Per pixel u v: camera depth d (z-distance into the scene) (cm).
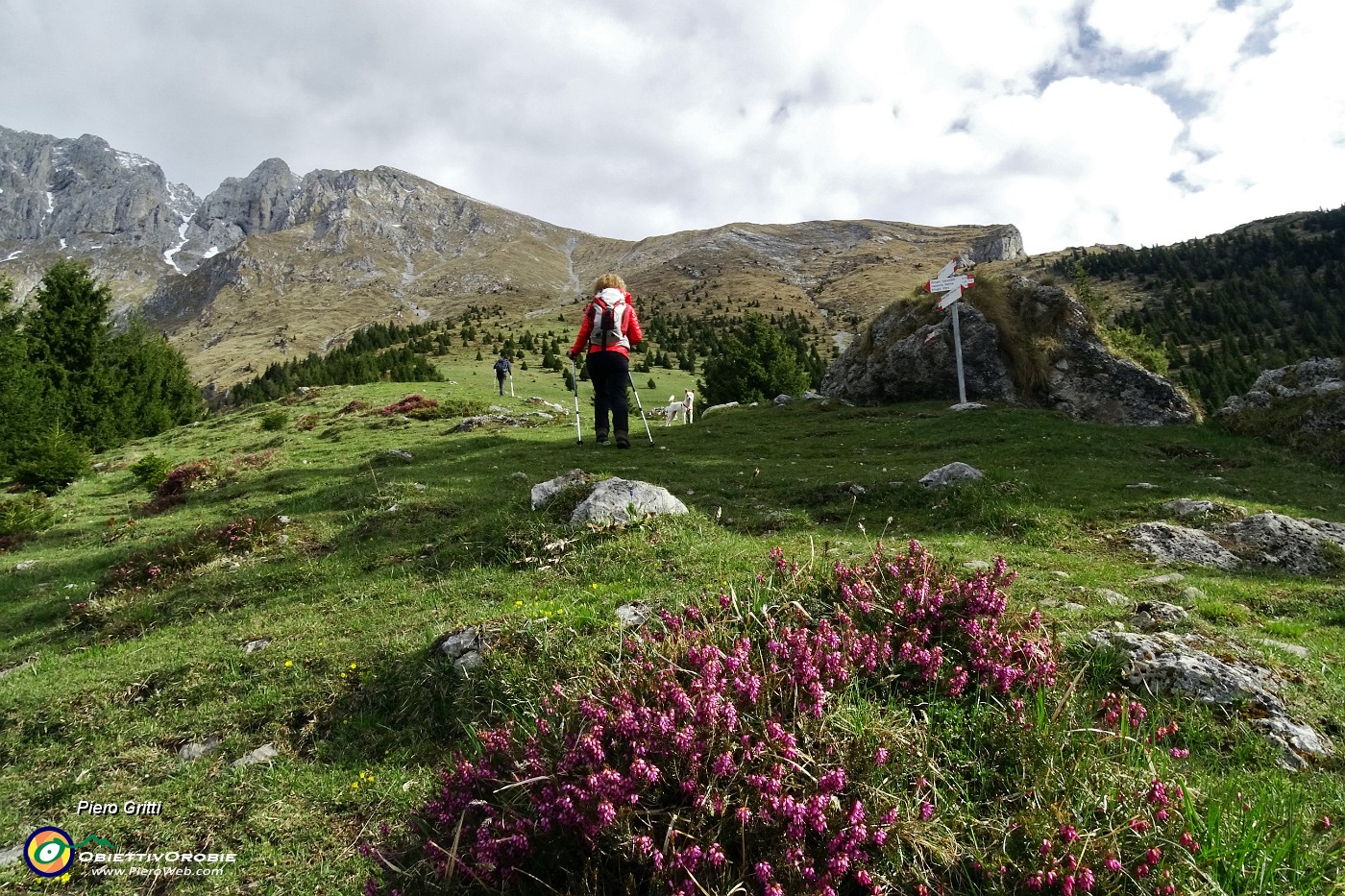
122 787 559
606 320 1462
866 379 2870
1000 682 415
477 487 1457
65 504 2170
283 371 8831
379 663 660
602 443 1806
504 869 299
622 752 324
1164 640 567
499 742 365
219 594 1010
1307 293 12712
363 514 1334
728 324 16825
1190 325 12625
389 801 491
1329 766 425
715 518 1084
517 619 645
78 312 4166
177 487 2041
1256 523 1050
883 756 327
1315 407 1989
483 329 15825
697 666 378
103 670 779
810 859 292
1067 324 2694
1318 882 292
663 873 280
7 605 1220
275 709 629
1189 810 310
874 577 516
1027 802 327
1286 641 642
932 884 296
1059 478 1437
